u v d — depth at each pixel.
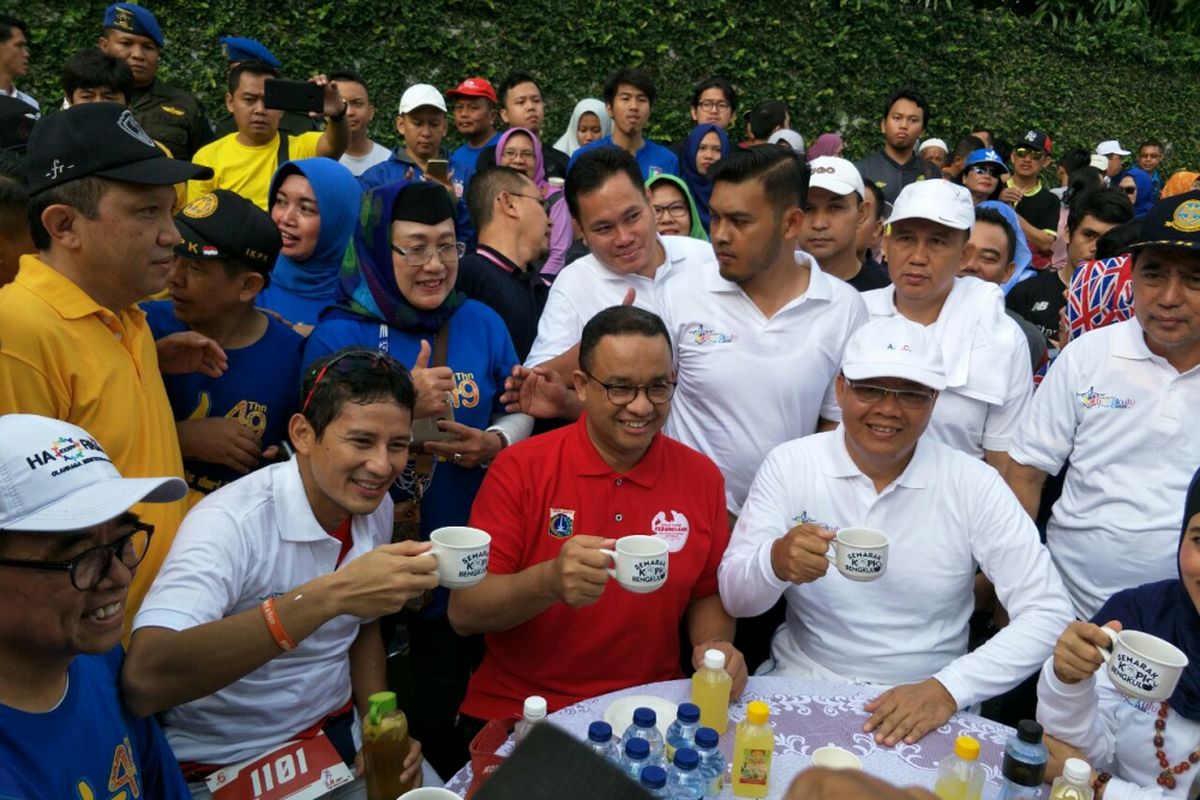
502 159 5.34
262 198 4.88
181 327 2.61
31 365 1.93
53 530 1.41
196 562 1.98
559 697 2.37
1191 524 1.99
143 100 5.39
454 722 2.85
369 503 2.10
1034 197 7.28
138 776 1.74
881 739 2.02
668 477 2.44
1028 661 2.22
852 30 9.91
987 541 2.37
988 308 3.04
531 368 2.99
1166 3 12.78
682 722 1.85
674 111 9.32
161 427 2.19
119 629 1.55
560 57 8.72
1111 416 2.69
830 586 2.39
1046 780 1.96
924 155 8.53
